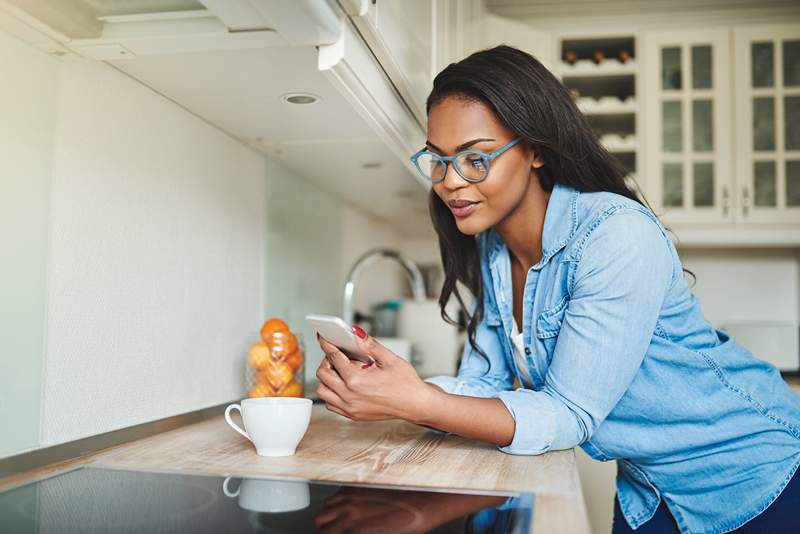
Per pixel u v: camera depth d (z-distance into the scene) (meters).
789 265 2.86
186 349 1.15
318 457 0.84
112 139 0.95
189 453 0.87
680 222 2.65
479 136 0.91
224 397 1.29
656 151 2.67
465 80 0.90
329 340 0.88
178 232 1.13
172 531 0.56
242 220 1.38
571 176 0.97
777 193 2.62
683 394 0.94
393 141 1.13
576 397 0.86
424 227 2.77
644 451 0.97
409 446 0.91
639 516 1.08
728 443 0.96
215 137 1.25
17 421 0.78
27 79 0.79
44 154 0.82
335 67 0.80
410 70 1.06
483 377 1.16
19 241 0.78
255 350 1.21
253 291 1.44
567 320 0.88
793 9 2.68
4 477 0.74
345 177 1.73
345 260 2.18
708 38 2.68
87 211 0.90
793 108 2.64
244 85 1.01
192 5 0.75
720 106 2.67
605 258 0.85
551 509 0.62
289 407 0.83
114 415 0.95
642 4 2.74
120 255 0.97
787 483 0.95
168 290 1.10
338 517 0.59
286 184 1.62
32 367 0.80
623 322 0.84
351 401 0.85
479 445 0.92
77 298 0.88
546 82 0.93
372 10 0.81
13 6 0.70
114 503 0.64
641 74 2.70
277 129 1.26
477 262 1.18
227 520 0.58
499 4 2.79
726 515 0.97
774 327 2.53
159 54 0.87
